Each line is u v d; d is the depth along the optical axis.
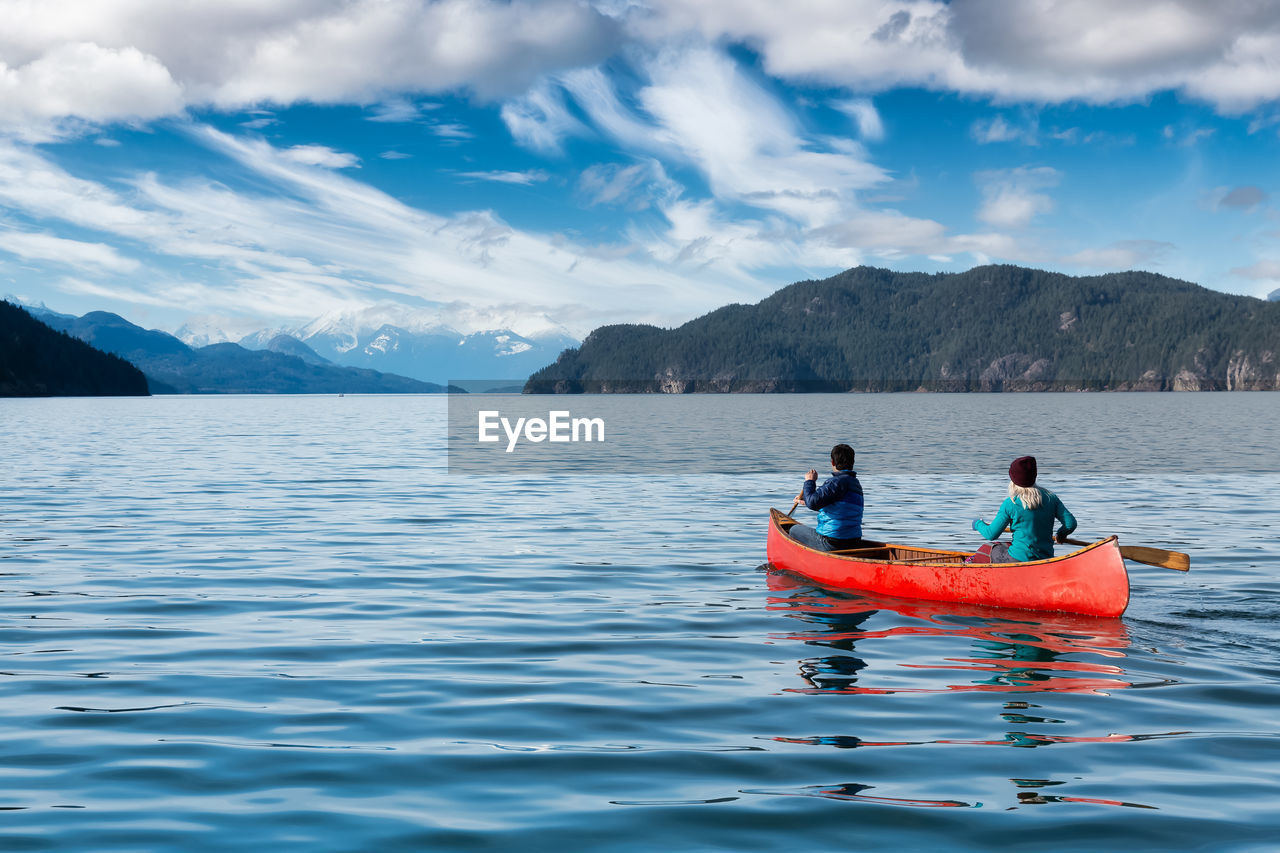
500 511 20.58
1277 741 6.41
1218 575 12.80
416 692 7.62
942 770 5.91
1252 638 9.44
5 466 32.19
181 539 16.12
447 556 14.59
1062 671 8.25
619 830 5.05
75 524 17.88
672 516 19.88
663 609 10.90
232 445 46.75
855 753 6.22
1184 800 5.41
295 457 38.28
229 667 8.34
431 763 6.04
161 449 42.81
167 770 5.90
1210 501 22.30
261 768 5.95
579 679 8.02
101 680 7.90
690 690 7.69
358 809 5.32
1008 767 5.95
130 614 10.45
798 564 13.00
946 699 7.44
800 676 8.13
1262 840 4.88
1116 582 10.06
